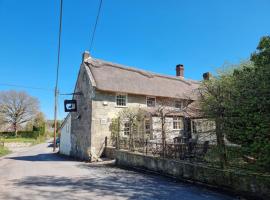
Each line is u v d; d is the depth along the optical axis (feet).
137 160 49.39
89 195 28.40
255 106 26.76
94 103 74.43
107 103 76.48
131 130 61.21
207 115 33.65
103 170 49.55
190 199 26.40
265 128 25.63
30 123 235.20
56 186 33.71
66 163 65.67
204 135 35.42
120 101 79.61
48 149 141.90
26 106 227.20
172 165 39.01
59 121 249.34
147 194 28.68
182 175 36.73
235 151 29.55
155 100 85.76
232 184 28.40
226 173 29.30
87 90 79.15
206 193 29.01
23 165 61.11
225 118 30.42
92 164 62.08
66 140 99.55
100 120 74.64
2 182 37.45
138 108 75.61
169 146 42.37
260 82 26.23
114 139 72.95
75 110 85.76
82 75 84.99
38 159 80.07
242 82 28.66
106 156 73.00
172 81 100.22
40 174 45.09
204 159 34.58
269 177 24.68
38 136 226.99
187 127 54.34
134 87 81.92
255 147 26.66
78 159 79.36
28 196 28.25
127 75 86.84
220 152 30.89
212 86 34.78
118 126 66.28
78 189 31.60
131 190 30.78
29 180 38.88
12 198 27.45
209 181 31.78
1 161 73.51
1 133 220.64
